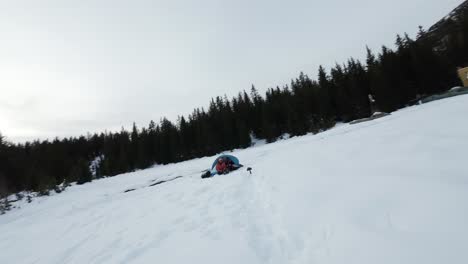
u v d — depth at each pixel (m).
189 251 3.59
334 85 40.81
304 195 4.43
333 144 8.20
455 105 7.62
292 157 8.95
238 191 7.06
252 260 2.97
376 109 31.64
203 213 5.60
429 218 2.29
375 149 5.27
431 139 4.39
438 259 1.83
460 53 33.81
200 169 19.25
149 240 4.54
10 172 24.11
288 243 3.16
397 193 2.98
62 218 8.84
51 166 35.91
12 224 9.59
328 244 2.72
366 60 42.00
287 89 52.28
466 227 1.99
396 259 2.00
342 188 3.90
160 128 55.62
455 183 2.65
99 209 9.21
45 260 4.71
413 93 29.00
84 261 4.24
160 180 17.62
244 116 47.88
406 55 31.52
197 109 56.31
